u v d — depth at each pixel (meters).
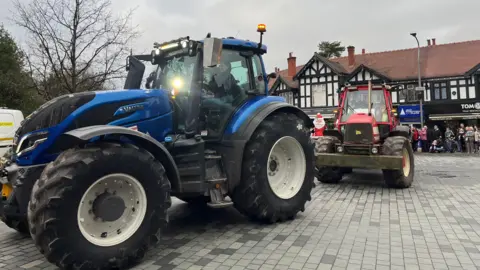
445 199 6.77
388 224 5.14
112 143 3.72
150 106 4.45
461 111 25.06
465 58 27.09
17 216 3.99
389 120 8.92
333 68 28.84
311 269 3.58
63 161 3.39
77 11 12.44
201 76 4.77
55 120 3.85
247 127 4.93
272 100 5.57
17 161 3.99
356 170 11.22
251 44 5.57
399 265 3.67
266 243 4.39
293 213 5.38
